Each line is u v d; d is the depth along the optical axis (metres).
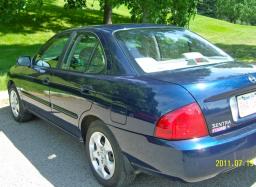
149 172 3.30
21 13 19.11
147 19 12.98
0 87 8.35
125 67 3.63
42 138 5.38
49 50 5.09
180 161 3.01
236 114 3.29
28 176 4.21
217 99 3.16
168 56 3.89
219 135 3.16
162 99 3.12
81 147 5.02
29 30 17.30
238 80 3.36
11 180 4.13
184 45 4.17
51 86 4.69
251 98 3.45
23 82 5.61
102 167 3.85
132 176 3.62
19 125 5.98
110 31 4.04
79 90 4.04
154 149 3.13
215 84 3.21
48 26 18.30
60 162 4.55
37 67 5.20
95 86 3.78
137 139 3.27
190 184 3.85
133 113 3.27
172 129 3.02
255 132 3.36
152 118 3.12
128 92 3.38
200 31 24.17
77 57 4.34
